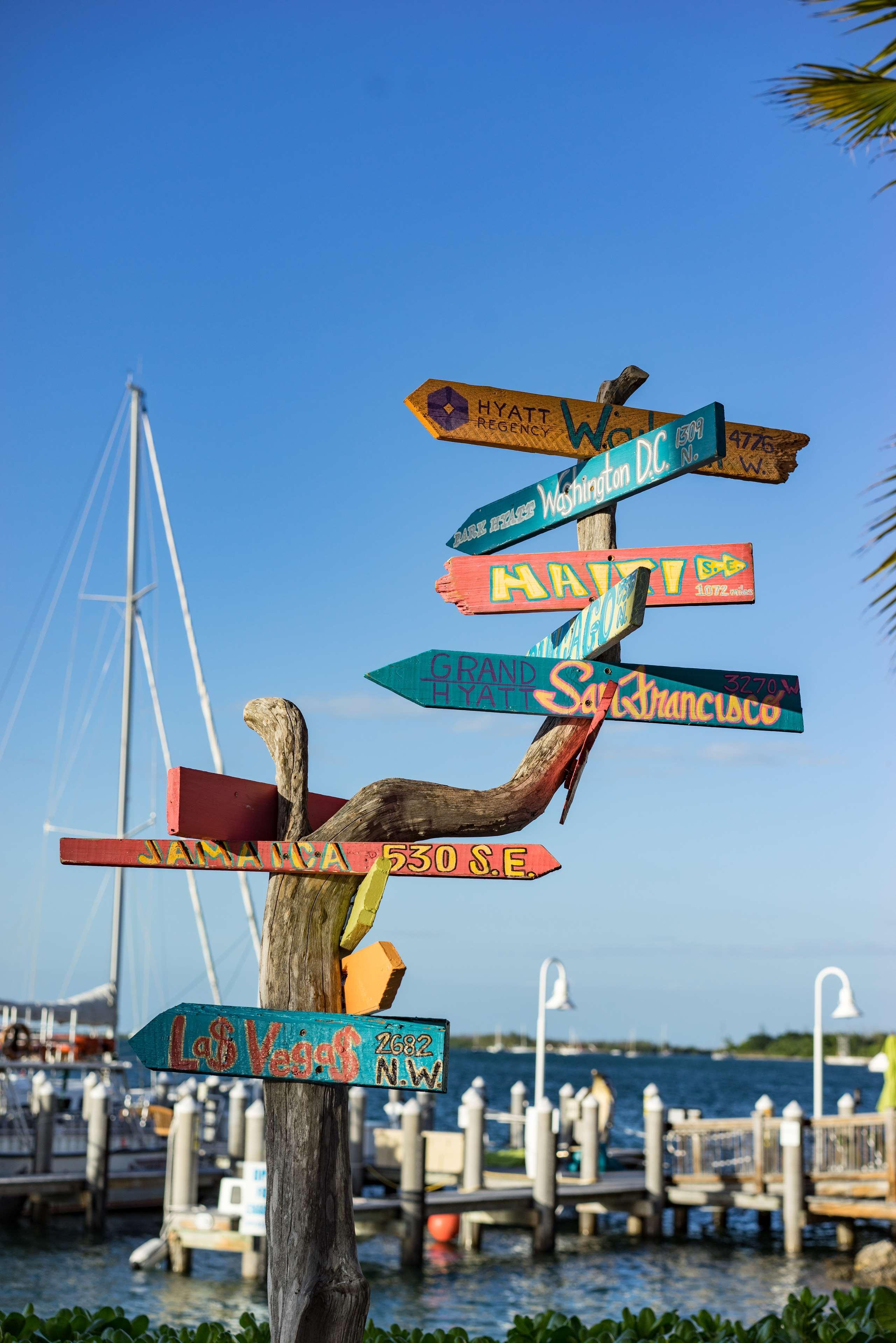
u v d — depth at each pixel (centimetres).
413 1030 445
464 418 600
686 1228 2306
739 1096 9438
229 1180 1853
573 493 608
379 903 471
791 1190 2111
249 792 505
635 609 504
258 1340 667
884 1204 2050
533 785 550
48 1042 2812
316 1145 471
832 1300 1730
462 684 544
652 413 634
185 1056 468
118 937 3378
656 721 565
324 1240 466
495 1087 9712
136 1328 679
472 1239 2145
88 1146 2167
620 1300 1759
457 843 485
